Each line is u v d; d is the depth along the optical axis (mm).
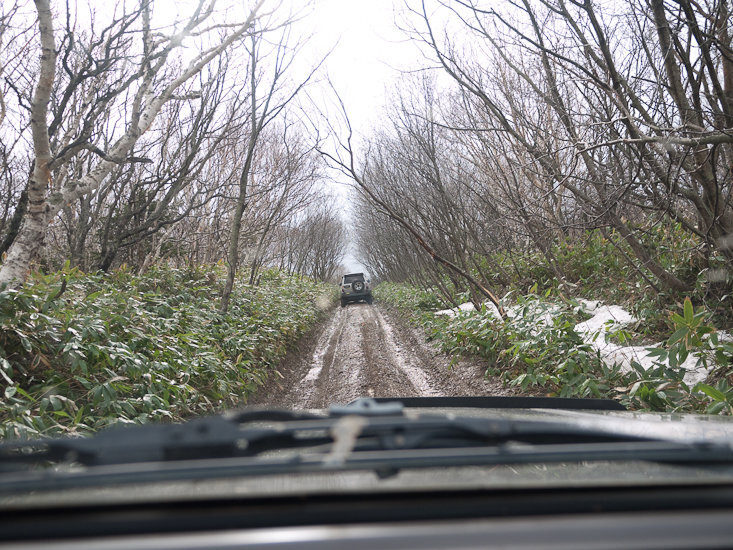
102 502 1064
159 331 7281
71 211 10812
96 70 7273
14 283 5613
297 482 1488
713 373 5809
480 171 12453
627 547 899
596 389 5750
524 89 9883
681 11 5660
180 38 6828
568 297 10359
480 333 9172
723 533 949
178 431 1475
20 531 983
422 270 20516
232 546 907
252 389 8164
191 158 10234
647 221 9219
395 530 956
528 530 954
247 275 18609
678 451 1351
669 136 5207
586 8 5617
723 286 7176
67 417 4887
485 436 1524
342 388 9297
